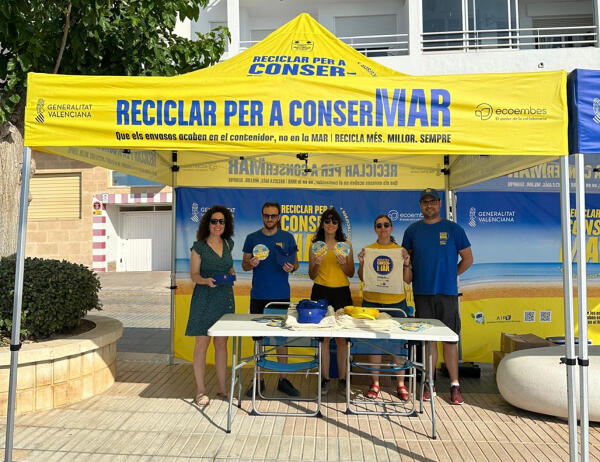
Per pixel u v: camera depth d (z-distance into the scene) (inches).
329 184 225.1
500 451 129.4
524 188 227.6
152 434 139.2
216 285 163.5
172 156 224.1
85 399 169.9
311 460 123.9
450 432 142.5
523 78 117.0
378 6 557.9
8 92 176.6
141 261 677.3
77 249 636.7
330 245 186.2
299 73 137.1
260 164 226.2
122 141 121.0
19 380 153.1
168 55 225.5
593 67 432.5
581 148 113.2
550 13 517.3
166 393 178.1
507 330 224.7
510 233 226.4
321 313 147.3
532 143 116.0
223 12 561.0
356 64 143.1
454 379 170.6
